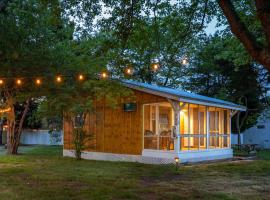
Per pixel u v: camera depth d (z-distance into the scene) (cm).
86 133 1825
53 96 1673
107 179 1138
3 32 1177
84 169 1393
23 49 1262
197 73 3145
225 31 1555
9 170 1339
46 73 1422
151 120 1769
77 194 887
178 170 1402
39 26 1297
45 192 911
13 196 860
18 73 1360
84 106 1670
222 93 2825
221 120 2002
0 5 1150
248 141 3228
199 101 1681
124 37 963
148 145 1709
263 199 855
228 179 1188
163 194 905
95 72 1578
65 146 2012
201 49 2856
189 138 1756
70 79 1627
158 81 2734
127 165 1552
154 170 1394
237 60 1634
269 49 526
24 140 3478
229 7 561
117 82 1534
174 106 1605
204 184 1077
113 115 1838
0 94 2084
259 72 2833
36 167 1448
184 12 974
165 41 1176
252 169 1473
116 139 1816
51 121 2669
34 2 1252
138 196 876
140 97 1734
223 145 1995
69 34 1491
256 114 2773
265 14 514
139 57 1128
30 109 2528
